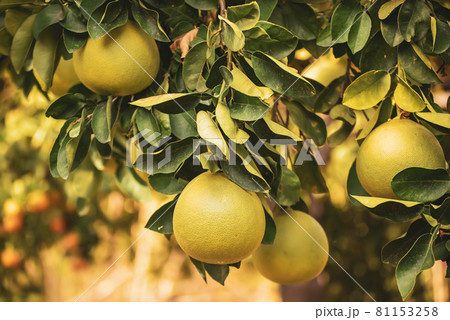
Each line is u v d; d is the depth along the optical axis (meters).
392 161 1.30
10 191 3.84
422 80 1.43
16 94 3.18
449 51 1.46
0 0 1.56
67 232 3.93
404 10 1.43
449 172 1.31
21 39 1.61
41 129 3.37
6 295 4.23
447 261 1.39
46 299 5.16
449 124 1.27
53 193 3.84
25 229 3.93
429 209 1.31
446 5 1.47
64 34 1.46
